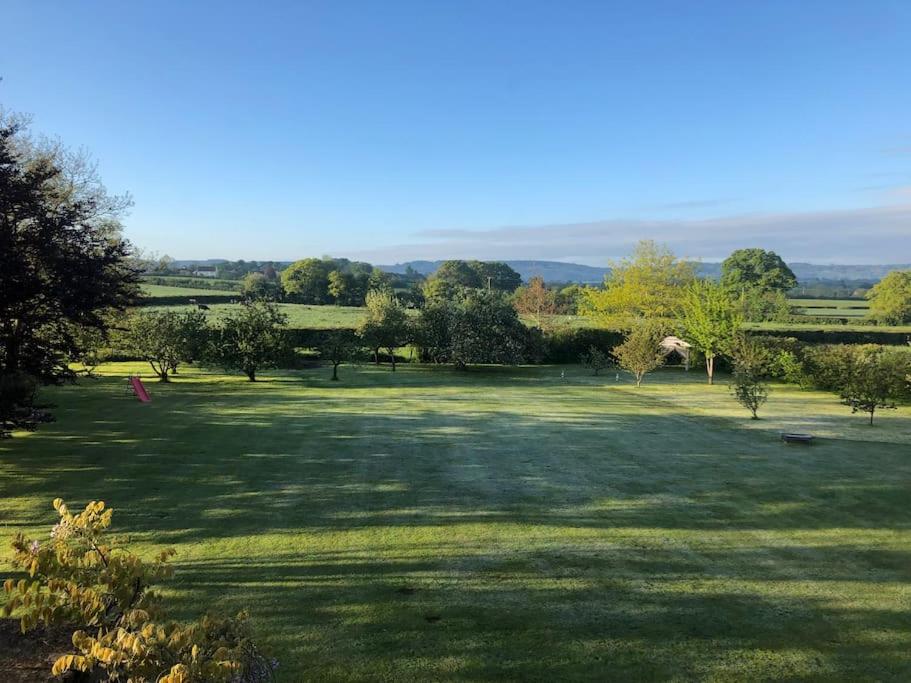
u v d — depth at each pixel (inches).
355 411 711.7
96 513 132.4
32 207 443.2
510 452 493.4
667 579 245.1
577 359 1486.2
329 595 226.5
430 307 1342.3
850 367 775.1
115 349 1075.9
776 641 195.6
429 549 276.8
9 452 468.4
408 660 181.0
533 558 266.8
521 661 181.5
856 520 323.6
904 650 190.7
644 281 1542.8
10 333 458.9
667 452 495.5
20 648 159.8
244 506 340.5
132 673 108.3
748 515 331.3
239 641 120.6
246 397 834.2
